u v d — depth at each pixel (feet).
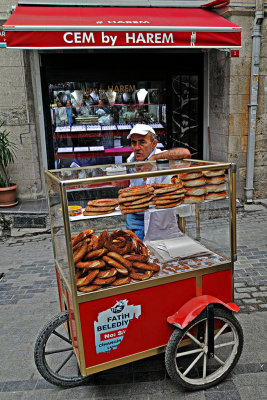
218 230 9.30
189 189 8.95
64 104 22.82
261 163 23.17
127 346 8.23
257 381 8.95
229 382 8.96
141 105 24.07
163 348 8.61
